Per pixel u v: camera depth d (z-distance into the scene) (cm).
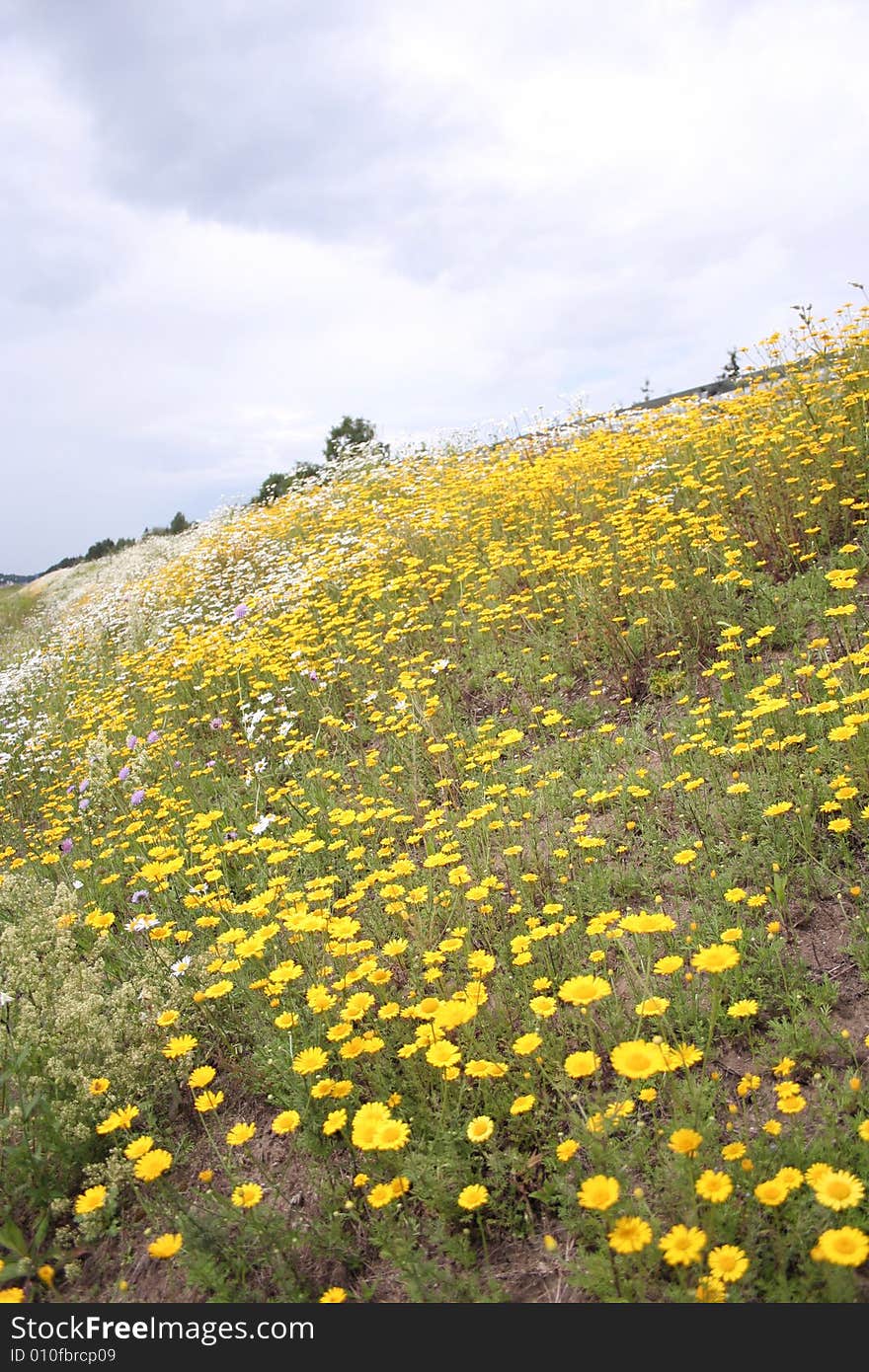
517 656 581
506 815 415
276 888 349
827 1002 259
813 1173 183
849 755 338
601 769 423
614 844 371
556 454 927
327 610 790
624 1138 229
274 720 643
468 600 697
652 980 286
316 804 477
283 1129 233
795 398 704
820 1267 180
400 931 344
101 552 3158
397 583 730
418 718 520
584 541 685
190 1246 230
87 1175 274
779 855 318
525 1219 224
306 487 1402
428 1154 240
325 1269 228
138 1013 326
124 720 784
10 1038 300
